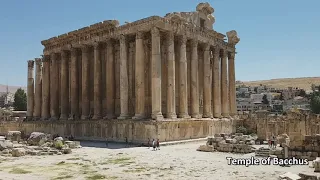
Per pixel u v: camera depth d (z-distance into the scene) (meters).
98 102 53.09
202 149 36.09
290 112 75.50
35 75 67.56
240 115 68.38
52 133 58.03
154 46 45.09
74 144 39.34
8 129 67.94
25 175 23.11
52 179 21.67
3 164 27.97
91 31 54.69
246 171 24.06
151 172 23.78
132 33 48.12
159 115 43.91
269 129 49.72
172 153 34.19
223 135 42.97
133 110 50.22
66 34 58.97
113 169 25.08
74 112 57.28
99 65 53.78
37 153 33.56
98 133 49.28
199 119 50.09
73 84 57.84
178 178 21.72
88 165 26.98
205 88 55.06
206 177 22.02
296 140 28.81
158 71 44.94
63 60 60.34
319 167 22.98
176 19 48.47
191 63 52.34
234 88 64.19
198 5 57.94
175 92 51.28
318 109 106.62
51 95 62.12
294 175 20.50
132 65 50.94
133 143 43.53
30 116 68.12
